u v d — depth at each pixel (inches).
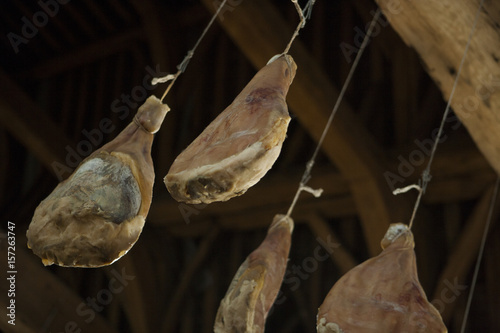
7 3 396.5
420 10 96.8
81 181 66.9
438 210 304.5
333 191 313.9
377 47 322.3
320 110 259.3
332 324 74.1
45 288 259.4
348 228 329.4
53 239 65.3
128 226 66.7
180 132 356.5
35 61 433.4
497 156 105.6
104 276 381.1
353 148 271.7
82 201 65.5
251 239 357.4
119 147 70.2
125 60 397.4
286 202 331.3
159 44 356.2
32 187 410.9
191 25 367.2
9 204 414.9
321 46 335.0
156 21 355.9
